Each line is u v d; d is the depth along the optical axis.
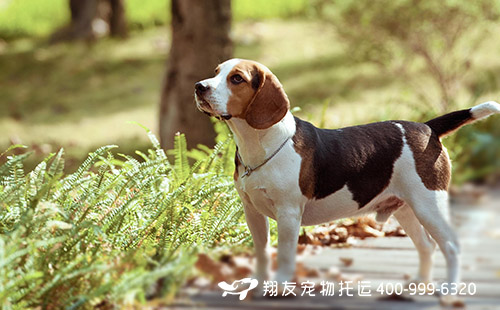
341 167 4.04
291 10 19.91
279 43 17.05
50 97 14.24
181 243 4.71
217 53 9.01
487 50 14.43
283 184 3.92
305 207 4.08
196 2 8.86
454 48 10.10
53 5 21.89
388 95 12.81
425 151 4.13
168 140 9.12
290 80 14.43
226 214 5.04
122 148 10.51
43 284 3.78
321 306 3.98
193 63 8.93
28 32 20.09
